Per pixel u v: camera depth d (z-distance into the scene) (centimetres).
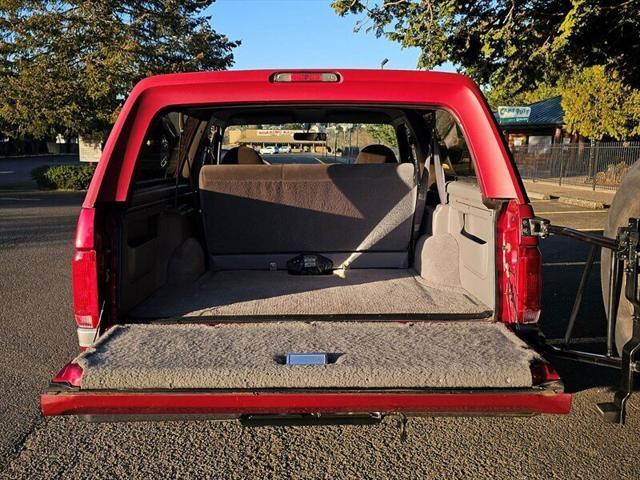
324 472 350
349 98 315
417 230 481
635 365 310
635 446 376
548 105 3631
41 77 2136
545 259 966
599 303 691
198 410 257
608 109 2428
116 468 354
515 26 1107
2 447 375
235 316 332
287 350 278
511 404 258
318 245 463
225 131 583
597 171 2539
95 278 302
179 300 367
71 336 577
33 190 2328
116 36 2212
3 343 558
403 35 1234
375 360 266
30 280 814
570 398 258
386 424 408
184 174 484
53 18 2109
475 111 319
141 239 371
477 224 367
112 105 2227
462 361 265
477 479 341
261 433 397
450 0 1113
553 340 557
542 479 341
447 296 374
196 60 2295
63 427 402
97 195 306
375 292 386
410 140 565
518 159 3088
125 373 255
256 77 312
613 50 1252
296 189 448
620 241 320
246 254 466
